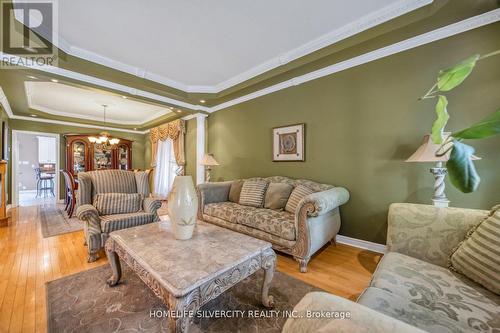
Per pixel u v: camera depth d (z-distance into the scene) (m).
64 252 2.40
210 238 1.60
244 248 1.43
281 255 2.36
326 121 2.82
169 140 5.80
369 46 2.30
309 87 2.99
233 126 4.13
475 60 0.56
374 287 1.01
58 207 4.86
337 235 2.71
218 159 4.48
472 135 0.47
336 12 2.01
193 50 2.65
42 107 4.90
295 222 2.04
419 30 2.04
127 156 6.64
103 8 1.93
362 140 2.52
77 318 1.37
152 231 1.75
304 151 3.04
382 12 1.98
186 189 1.60
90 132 6.11
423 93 2.14
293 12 2.00
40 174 6.90
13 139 4.91
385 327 0.47
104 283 1.76
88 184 2.59
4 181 3.45
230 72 3.29
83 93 4.02
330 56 2.50
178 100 4.04
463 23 1.91
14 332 1.26
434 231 1.30
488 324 0.78
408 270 1.14
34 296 1.59
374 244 2.43
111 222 2.26
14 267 2.04
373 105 2.44
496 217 1.07
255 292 1.66
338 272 1.96
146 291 1.66
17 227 3.34
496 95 1.81
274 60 2.88
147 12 1.99
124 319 1.36
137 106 4.87
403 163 2.25
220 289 1.16
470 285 1.02
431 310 0.86
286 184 2.80
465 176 0.45
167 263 1.22
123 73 3.04
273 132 3.42
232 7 1.93
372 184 2.45
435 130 0.64
